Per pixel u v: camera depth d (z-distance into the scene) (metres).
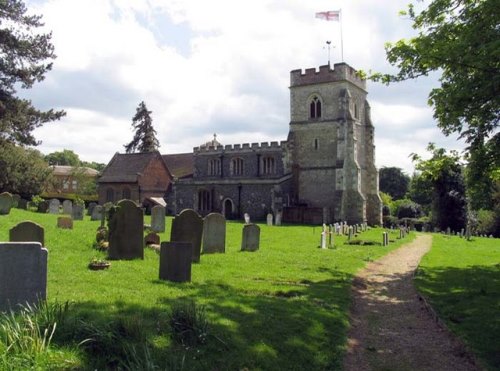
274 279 11.69
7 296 6.61
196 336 6.14
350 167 43.84
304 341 6.91
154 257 13.12
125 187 51.56
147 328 6.21
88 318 6.29
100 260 11.55
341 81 44.56
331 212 44.31
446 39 12.56
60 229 18.19
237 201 44.97
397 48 13.56
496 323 8.26
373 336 7.94
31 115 29.64
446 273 14.21
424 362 6.78
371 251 19.69
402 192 82.56
